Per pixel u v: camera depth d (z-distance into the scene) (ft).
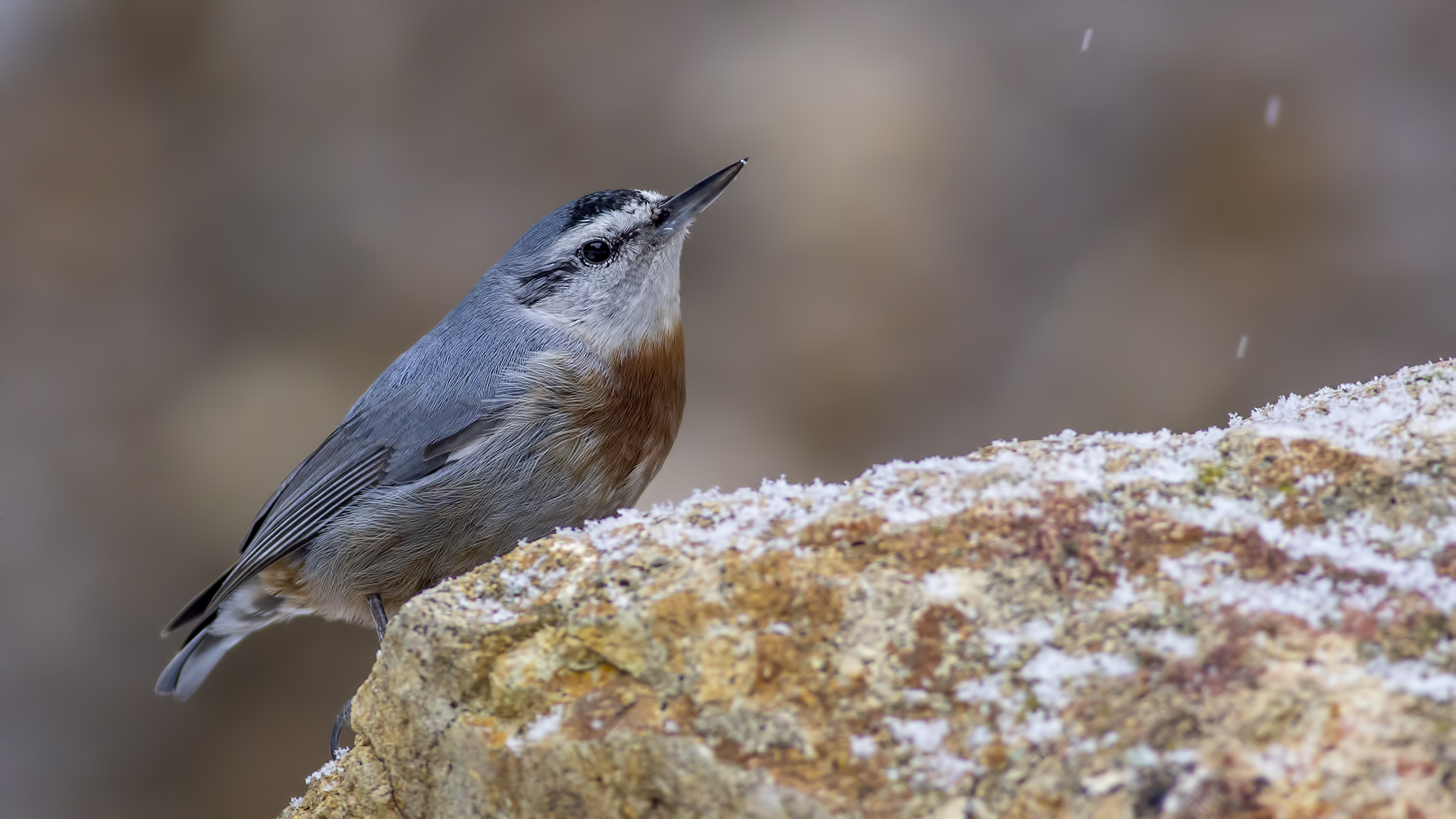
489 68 49.88
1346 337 40.68
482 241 47.06
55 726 39.42
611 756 11.55
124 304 47.37
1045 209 44.65
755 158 45.96
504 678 12.58
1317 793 9.53
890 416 41.88
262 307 47.16
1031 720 10.59
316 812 14.40
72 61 51.80
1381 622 10.48
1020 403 41.57
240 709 39.86
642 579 12.85
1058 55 47.24
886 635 11.47
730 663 11.75
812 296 43.45
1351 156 43.29
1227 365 40.63
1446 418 12.84
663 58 49.08
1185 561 11.51
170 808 38.47
